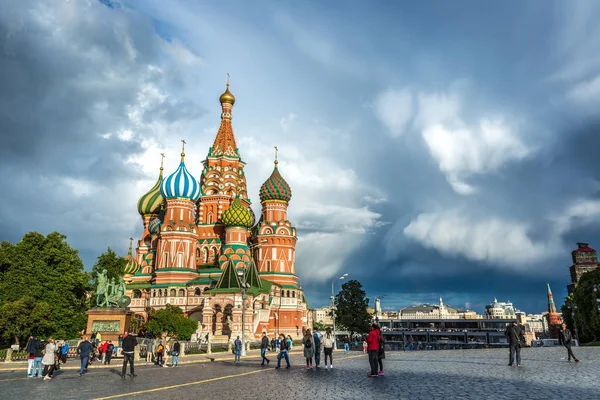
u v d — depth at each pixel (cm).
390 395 1806
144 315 9494
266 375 2789
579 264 17038
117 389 2311
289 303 10038
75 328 6950
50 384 2633
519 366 2861
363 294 11494
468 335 17125
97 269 10338
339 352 6400
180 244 9688
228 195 11106
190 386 2322
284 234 10512
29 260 6706
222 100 12162
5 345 6412
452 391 1866
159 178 12431
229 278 8238
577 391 1791
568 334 3152
